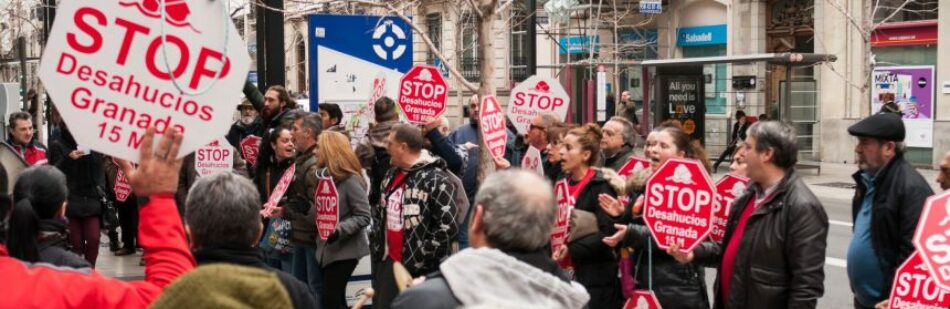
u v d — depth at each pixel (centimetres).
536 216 356
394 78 1331
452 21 3222
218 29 374
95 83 361
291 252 879
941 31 2470
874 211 594
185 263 366
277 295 245
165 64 368
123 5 362
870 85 2469
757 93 2719
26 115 1179
